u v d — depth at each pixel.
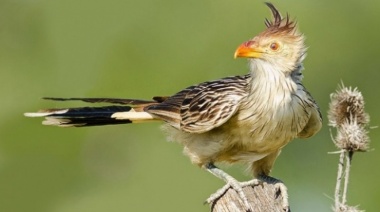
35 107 17.61
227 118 10.08
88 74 17.58
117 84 17.38
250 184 9.77
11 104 17.64
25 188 17.17
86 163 17.22
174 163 16.42
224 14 17.38
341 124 9.52
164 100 11.05
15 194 17.14
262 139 10.12
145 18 17.50
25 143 17.39
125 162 17.05
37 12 18.14
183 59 17.30
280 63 9.93
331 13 17.92
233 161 10.55
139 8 17.53
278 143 10.18
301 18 17.56
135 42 17.45
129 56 17.45
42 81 17.77
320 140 17.33
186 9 17.47
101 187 16.91
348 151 9.41
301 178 17.25
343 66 17.94
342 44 17.91
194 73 17.22
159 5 17.53
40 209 17.08
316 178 17.23
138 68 17.38
